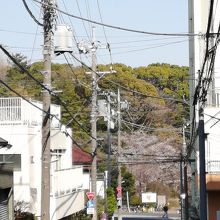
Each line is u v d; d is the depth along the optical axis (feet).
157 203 303.68
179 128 262.88
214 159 127.03
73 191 140.87
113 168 230.27
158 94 282.97
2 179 83.87
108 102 162.91
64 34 72.95
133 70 286.05
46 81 73.77
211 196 116.06
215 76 137.69
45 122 75.46
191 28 180.75
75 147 211.00
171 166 297.12
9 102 116.67
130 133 271.49
